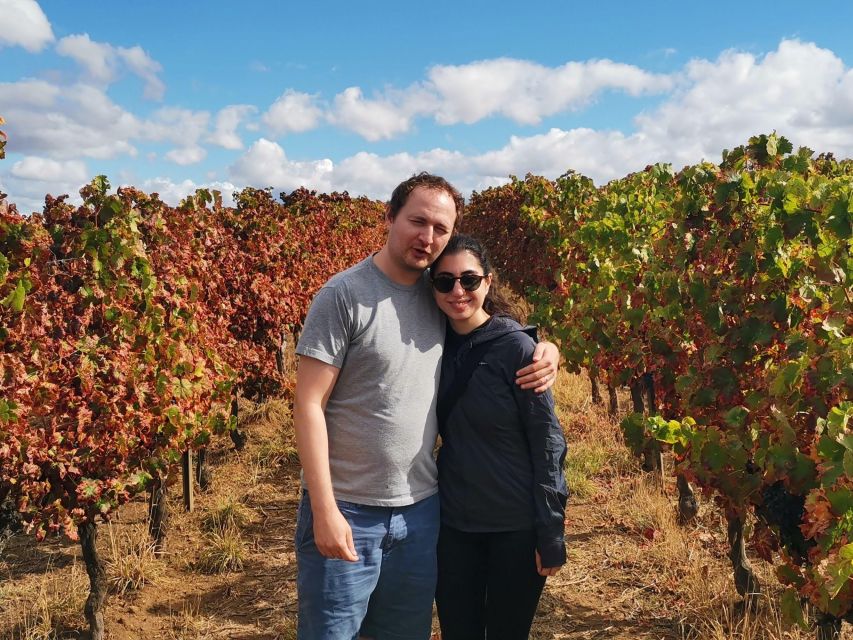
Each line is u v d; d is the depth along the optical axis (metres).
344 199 14.12
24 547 5.07
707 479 3.41
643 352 4.91
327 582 2.37
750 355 3.70
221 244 6.94
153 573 4.55
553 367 2.49
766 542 3.34
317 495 2.25
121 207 4.14
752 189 3.84
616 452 6.71
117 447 3.94
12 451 3.48
